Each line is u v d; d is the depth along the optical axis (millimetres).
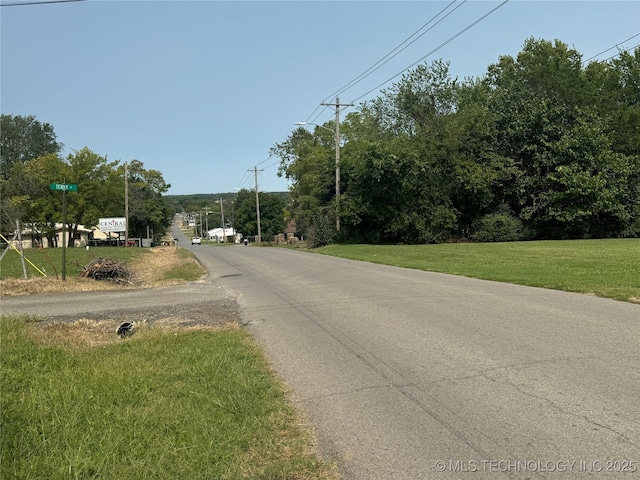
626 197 40375
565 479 3387
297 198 56875
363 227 39500
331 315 9562
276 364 6445
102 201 53844
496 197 42312
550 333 7398
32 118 76500
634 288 11305
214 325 9148
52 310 11148
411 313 9359
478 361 6137
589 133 38531
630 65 44906
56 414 4418
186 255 32094
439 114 40531
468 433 4156
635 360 5914
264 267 21016
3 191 49219
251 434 4223
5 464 3529
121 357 6609
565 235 41500
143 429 4164
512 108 41312
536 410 4555
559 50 44031
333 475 3586
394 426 4363
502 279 13820
